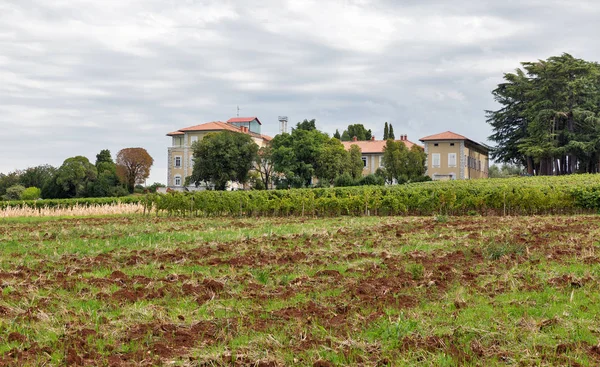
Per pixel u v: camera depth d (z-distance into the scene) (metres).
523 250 13.36
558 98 71.94
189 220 28.55
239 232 19.42
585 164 75.38
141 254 14.40
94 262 13.08
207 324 8.11
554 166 75.00
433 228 19.77
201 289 10.16
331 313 8.55
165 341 7.50
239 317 8.51
